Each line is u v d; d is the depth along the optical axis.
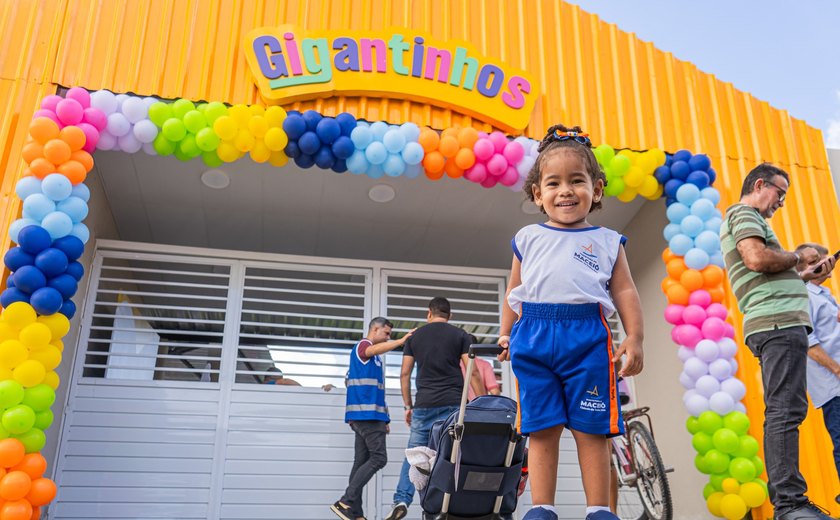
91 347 5.47
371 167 4.95
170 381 5.36
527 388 2.01
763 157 5.95
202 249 5.93
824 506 4.81
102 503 4.92
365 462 4.84
